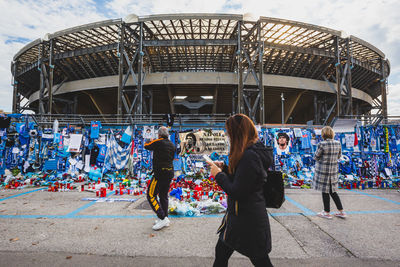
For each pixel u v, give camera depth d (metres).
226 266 1.48
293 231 3.20
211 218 3.78
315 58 24.88
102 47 23.03
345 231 3.20
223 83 25.70
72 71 27.89
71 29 20.95
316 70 27.03
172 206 4.06
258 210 1.30
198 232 3.14
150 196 3.27
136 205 4.63
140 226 3.39
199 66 28.19
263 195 1.41
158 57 23.77
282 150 7.58
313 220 3.69
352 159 7.64
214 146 7.62
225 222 1.45
